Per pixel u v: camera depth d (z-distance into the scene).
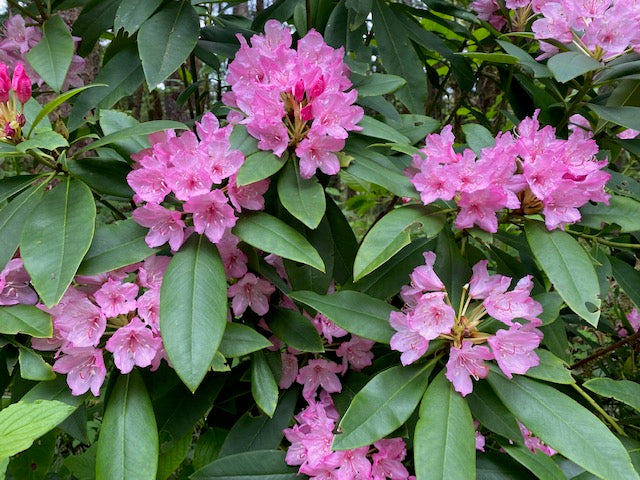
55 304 1.05
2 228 1.24
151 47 1.44
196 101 2.27
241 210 1.28
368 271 1.18
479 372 1.14
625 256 1.99
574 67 1.25
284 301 1.50
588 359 1.82
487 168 1.19
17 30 1.62
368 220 4.31
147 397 1.20
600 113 1.45
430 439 1.07
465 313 1.29
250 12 3.51
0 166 2.96
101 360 1.19
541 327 1.46
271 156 1.24
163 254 1.46
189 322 1.09
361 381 1.50
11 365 1.29
